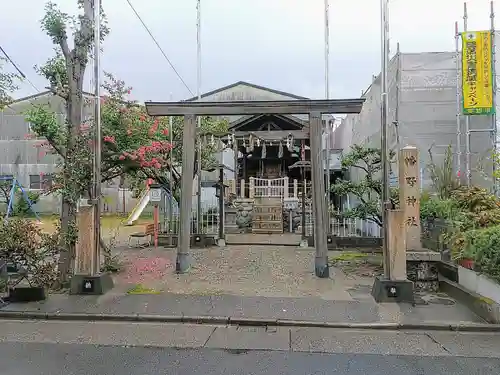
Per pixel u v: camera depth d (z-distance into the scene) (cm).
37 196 1580
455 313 635
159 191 1352
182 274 915
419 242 771
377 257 1138
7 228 709
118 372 445
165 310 652
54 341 541
